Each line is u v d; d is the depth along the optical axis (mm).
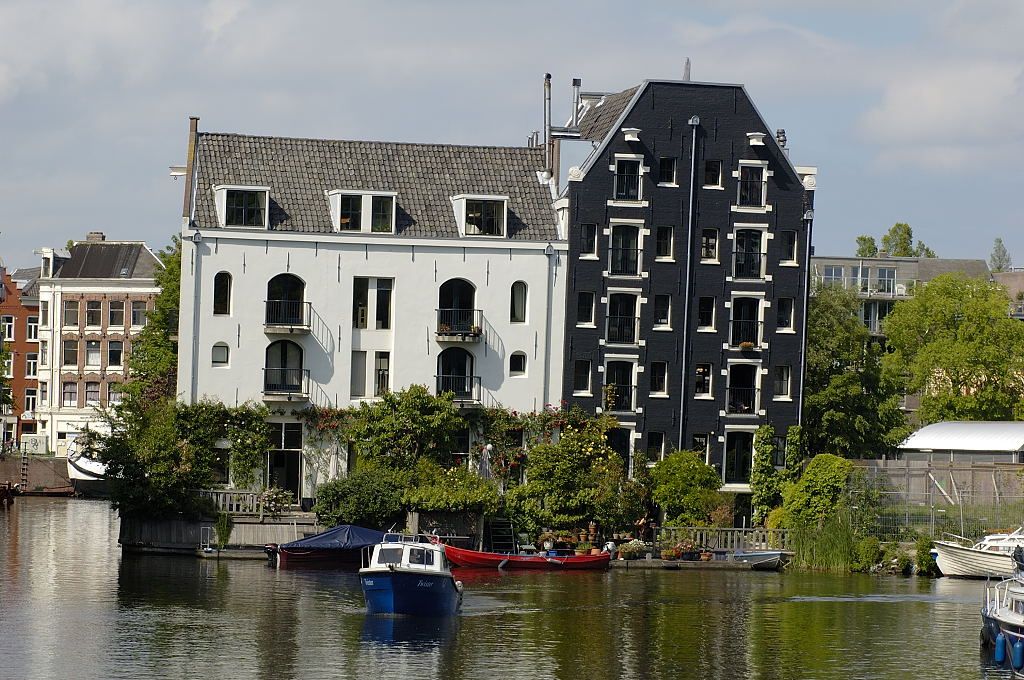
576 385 121125
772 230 123438
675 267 122000
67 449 181375
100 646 74000
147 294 188625
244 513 107750
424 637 78500
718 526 116750
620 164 121250
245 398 114688
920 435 138125
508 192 122312
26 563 101625
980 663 76125
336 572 100062
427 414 114625
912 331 180625
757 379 123250
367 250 117062
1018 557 90812
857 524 113562
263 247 115125
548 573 105562
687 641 80562
